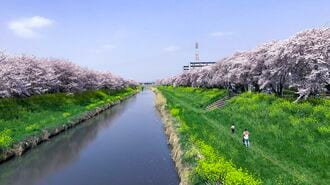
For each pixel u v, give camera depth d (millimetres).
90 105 76000
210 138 30875
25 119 47688
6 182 28062
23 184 27625
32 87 57188
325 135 27938
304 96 40344
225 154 25531
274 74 45500
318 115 33031
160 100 89750
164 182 26469
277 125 33500
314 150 25281
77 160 34188
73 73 78500
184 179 23562
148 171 29484
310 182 20219
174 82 160625
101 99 93688
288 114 36281
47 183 27656
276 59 43438
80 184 27156
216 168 20375
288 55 40188
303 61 39156
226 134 34344
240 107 46844
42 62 67688
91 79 97500
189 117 45656
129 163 32344
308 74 39656
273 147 27719
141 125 54625
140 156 34688
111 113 73000
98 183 27250
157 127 52062
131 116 66750
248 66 58656
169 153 35094
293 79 41625
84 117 61000
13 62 56125
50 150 38344
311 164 23078
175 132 38562
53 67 72125
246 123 37906
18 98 55469
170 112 57344
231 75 63594
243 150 27281
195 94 94062
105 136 45906
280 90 48719
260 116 39062
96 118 64312
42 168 31750
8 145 34281
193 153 26828
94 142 42188
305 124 31672
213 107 59125
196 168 22406
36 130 42562
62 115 55969
